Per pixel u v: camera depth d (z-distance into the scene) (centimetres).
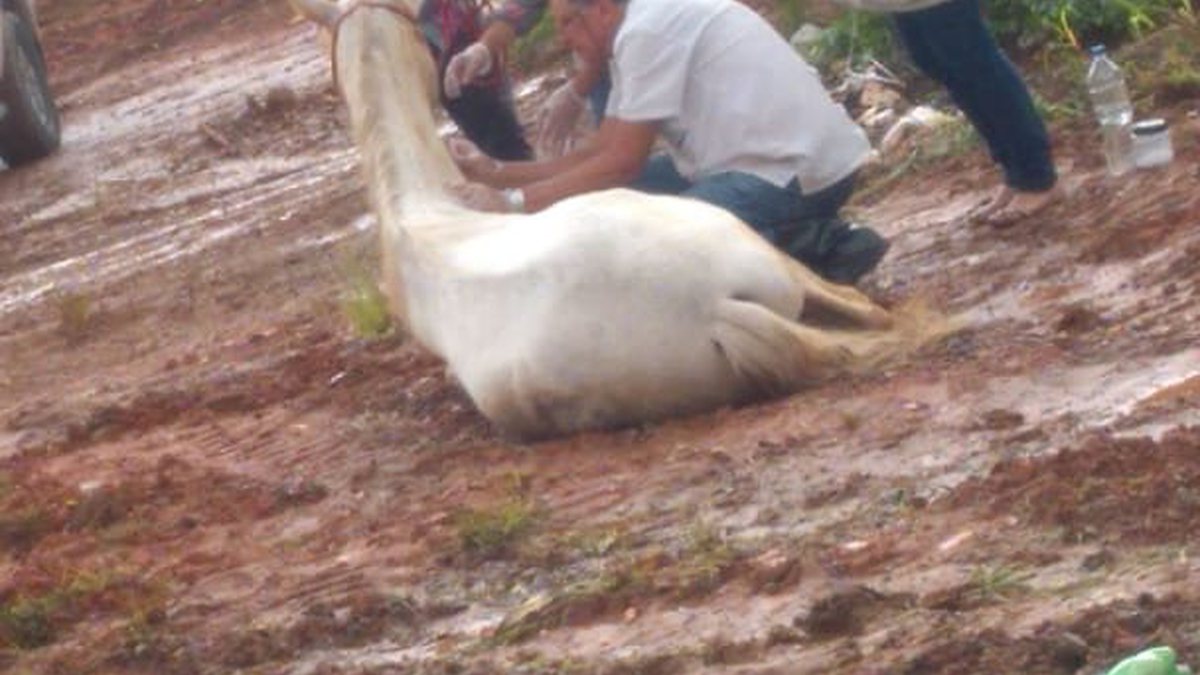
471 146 2084
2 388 2648
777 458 1772
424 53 2164
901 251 2266
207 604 1727
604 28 2042
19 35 3903
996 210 2255
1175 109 2456
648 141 2008
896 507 1645
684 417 1892
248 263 2988
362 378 2277
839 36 2905
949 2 2158
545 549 1702
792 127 2030
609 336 1844
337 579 1731
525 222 1922
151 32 4862
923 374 1883
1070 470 1608
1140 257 2075
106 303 2969
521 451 1920
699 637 1496
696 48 2014
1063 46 2698
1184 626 1369
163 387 2453
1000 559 1516
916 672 1367
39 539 1978
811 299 1936
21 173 3912
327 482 1980
